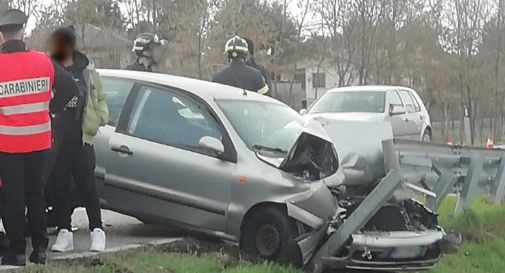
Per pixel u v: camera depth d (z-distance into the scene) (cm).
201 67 3306
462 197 1061
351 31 3788
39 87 673
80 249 782
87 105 758
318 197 768
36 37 1310
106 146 880
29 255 734
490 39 4016
